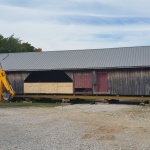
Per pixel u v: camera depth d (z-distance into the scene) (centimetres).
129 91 3112
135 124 1978
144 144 1502
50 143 1547
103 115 2381
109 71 3198
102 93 3206
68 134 1733
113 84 3177
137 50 3397
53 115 2425
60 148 1452
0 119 2269
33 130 1866
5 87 3403
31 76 3922
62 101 3262
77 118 2262
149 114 2353
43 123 2081
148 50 3344
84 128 1884
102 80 3234
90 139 1614
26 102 3388
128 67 3067
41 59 3656
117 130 1809
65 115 2417
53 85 3394
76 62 3403
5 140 1638
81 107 2892
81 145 1495
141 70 3070
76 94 3306
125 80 3131
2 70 3334
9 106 3041
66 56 3612
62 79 3938
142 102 3038
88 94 3256
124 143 1525
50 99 3619
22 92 3509
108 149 1422
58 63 3459
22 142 1586
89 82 3275
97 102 3238
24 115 2447
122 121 2098
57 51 3825
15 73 3553
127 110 2609
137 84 3081
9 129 1914
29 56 3816
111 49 3578
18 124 2067
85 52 3638
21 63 3631
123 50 3478
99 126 1936
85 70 3284
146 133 1728
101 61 3306
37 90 3456
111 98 3172
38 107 2961
